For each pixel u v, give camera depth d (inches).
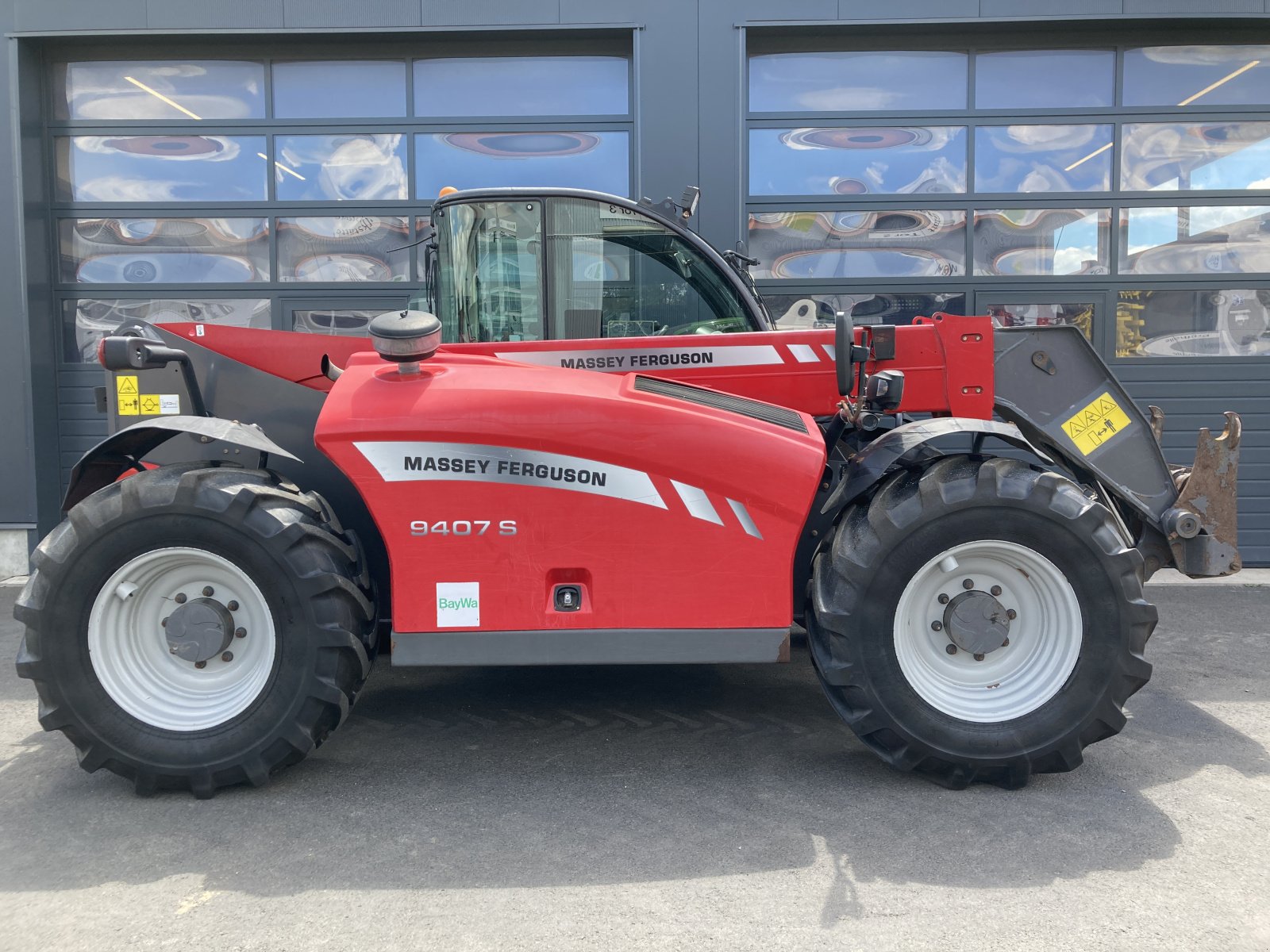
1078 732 107.5
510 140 251.8
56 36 241.0
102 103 250.8
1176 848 95.1
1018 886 87.7
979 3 239.0
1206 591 219.5
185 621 107.7
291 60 249.8
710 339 132.5
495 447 106.4
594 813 103.7
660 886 87.9
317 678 106.2
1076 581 107.5
